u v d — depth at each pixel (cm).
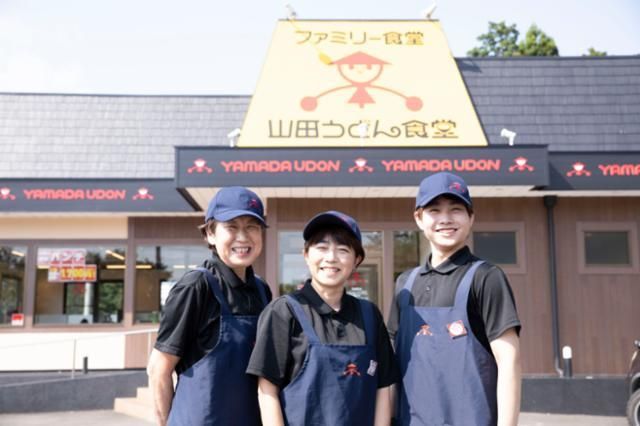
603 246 1195
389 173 1023
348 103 1170
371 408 321
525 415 1008
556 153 1104
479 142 1150
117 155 1295
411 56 1216
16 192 1183
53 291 1306
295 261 1155
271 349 314
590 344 1161
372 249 1170
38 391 1078
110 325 1296
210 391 321
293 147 1025
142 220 1319
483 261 331
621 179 1098
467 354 316
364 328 325
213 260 348
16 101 1364
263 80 1182
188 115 1347
